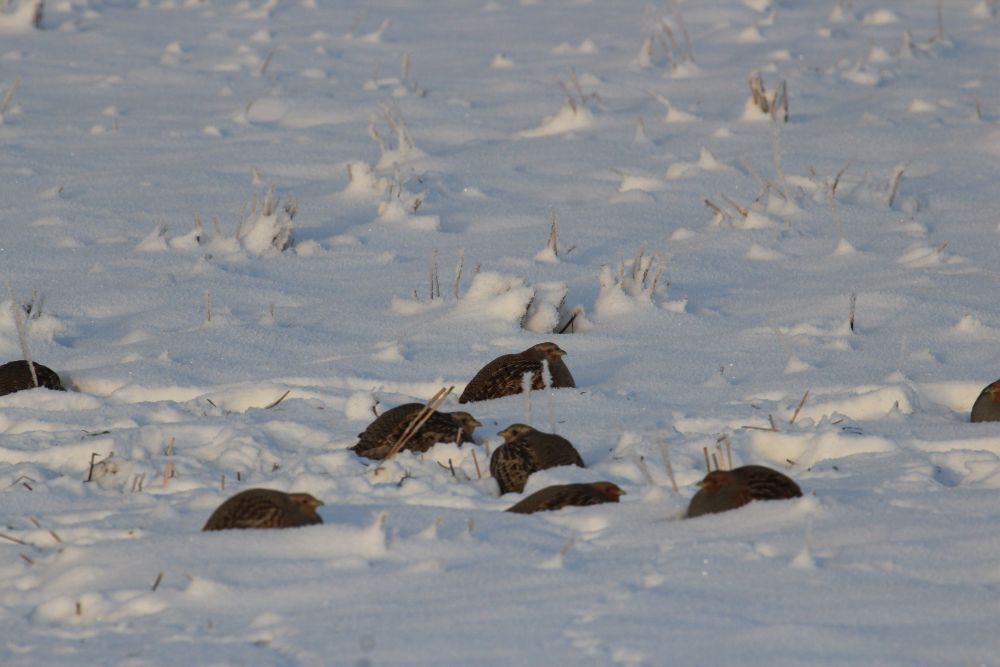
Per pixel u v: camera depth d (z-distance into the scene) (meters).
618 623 7.29
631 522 9.53
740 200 22.59
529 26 39.69
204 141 26.95
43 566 9.09
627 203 22.42
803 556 8.19
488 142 27.06
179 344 16.02
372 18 41.06
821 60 33.72
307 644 7.20
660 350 15.63
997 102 28.41
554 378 14.29
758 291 18.17
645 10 40.47
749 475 9.71
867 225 21.02
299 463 11.74
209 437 12.94
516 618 7.43
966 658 6.86
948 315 16.50
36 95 30.67
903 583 7.91
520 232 21.16
